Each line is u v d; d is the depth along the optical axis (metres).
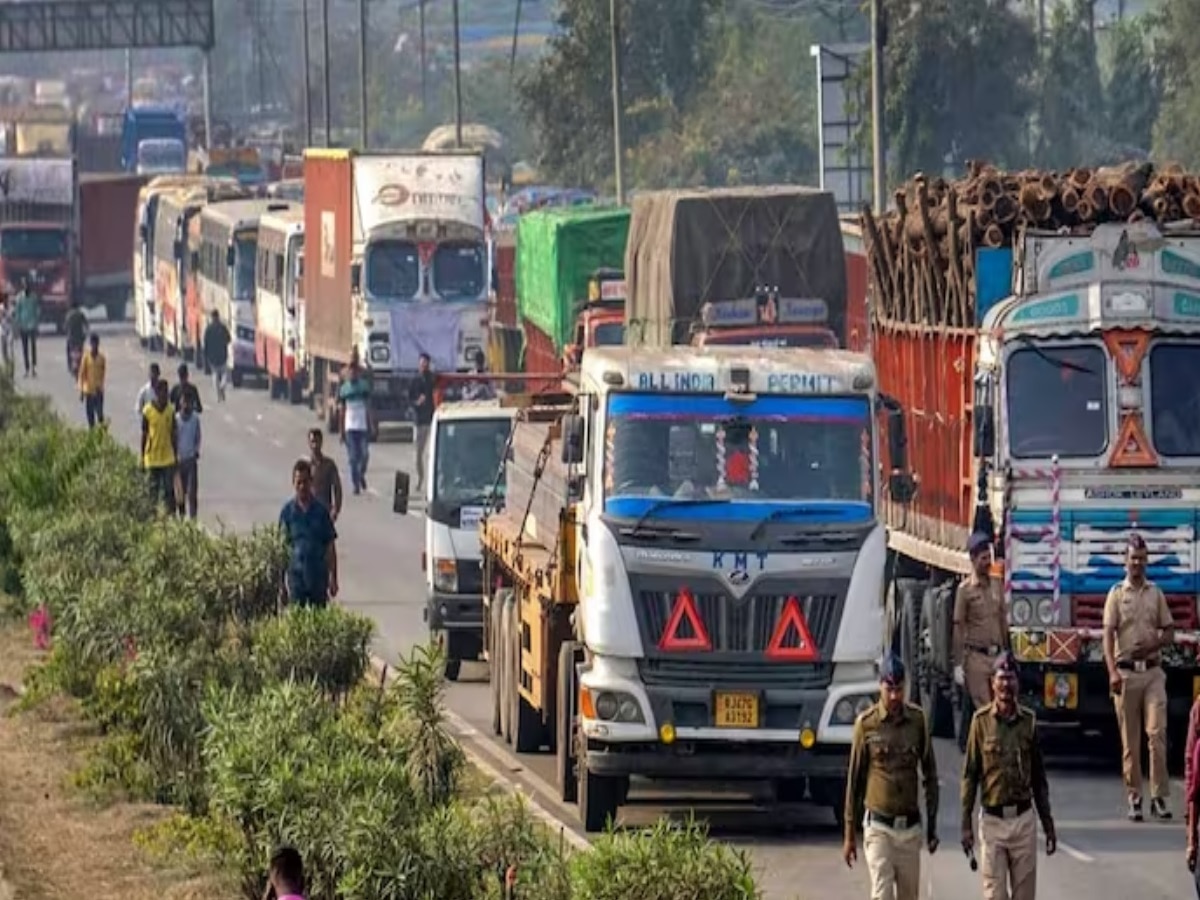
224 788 55.91
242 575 79.81
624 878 44.69
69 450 115.44
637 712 63.16
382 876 50.09
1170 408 72.38
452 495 88.19
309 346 192.00
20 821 65.56
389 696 64.44
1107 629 67.06
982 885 55.03
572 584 66.81
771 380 65.19
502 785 69.38
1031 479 72.19
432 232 175.25
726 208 120.44
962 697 76.38
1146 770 73.69
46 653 91.56
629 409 64.69
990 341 73.12
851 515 64.12
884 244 87.56
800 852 62.62
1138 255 72.50
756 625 63.47
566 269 148.75
